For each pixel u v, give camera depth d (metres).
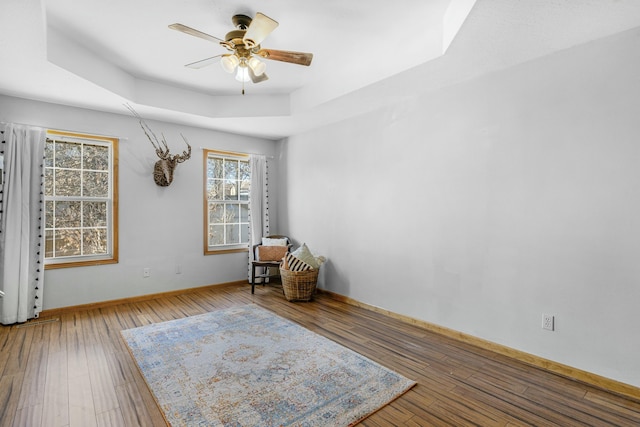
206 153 4.93
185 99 4.09
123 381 2.33
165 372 2.45
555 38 2.32
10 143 3.42
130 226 4.25
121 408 2.03
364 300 4.11
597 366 2.33
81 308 3.90
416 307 3.52
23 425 1.86
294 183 5.30
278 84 3.94
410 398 2.15
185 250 4.73
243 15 2.50
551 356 2.55
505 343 2.81
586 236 2.38
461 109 3.12
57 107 3.74
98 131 4.00
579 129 2.41
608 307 2.29
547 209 2.57
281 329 3.32
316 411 1.99
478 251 2.99
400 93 3.45
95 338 3.08
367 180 4.07
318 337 3.12
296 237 5.28
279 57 2.60
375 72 3.14
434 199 3.34
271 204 5.65
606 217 2.30
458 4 2.20
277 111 4.25
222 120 4.43
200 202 4.88
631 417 1.97
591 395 2.20
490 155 2.91
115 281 4.14
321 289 4.78
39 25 2.19
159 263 4.49
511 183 2.77
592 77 2.35
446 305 3.24
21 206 3.47
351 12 2.48
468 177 3.06
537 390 2.26
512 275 2.77
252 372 2.45
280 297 4.55
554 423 1.91
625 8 1.96
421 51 2.72
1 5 1.96
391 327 3.43
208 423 1.88
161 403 2.06
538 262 2.62
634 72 2.18
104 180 4.15
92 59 3.12
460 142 3.12
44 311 3.69
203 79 3.78
